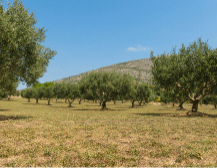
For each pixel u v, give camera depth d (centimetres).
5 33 1540
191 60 2547
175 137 1138
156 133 1273
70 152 812
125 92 3719
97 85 3684
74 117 2233
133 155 779
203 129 1448
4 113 2616
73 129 1395
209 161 712
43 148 862
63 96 5469
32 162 680
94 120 1975
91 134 1221
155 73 2731
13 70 1847
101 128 1458
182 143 992
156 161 711
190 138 1116
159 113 3088
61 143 970
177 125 1648
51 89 6425
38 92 7144
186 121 1948
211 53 2402
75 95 5441
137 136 1166
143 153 818
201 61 2430
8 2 1700
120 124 1680
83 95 3875
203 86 2536
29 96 8056
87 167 645
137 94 5541
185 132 1320
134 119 2105
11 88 2756
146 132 1302
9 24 1553
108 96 3681
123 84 3669
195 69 2473
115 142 1008
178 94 2792
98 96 3691
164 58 2767
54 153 795
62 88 5597
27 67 1900
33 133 1227
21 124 1612
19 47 1720
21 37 1653
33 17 1900
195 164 674
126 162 694
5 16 1585
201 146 926
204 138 1121
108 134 1220
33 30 1870
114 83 3678
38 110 3334
